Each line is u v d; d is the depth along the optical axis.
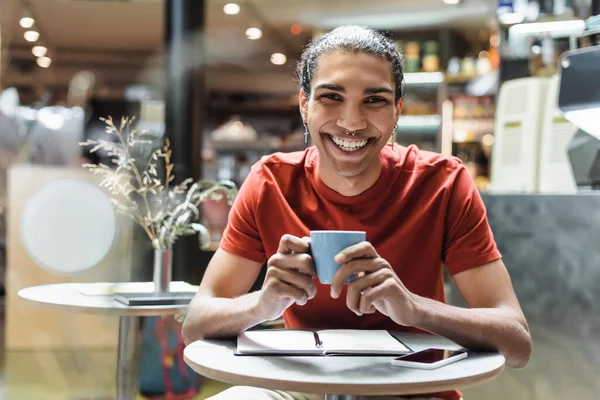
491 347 1.27
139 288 2.50
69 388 3.48
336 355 1.19
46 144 4.63
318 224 1.52
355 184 1.47
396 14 6.34
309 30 7.00
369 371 1.07
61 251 3.87
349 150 1.40
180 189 3.10
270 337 1.31
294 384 1.00
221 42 7.35
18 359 3.92
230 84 8.39
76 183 3.83
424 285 1.54
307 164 1.55
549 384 2.10
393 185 1.51
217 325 1.32
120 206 2.66
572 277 2.04
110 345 4.13
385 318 1.50
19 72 8.16
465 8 5.95
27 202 3.97
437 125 5.44
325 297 1.49
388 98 1.36
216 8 6.41
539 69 3.12
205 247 3.23
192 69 4.35
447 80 5.49
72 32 7.31
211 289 1.51
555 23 3.00
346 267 1.14
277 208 1.53
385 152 1.54
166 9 4.39
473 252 1.47
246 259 1.55
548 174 2.58
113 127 2.85
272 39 7.30
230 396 1.44
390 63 1.38
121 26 7.07
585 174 2.19
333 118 1.37
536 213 2.14
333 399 1.16
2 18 6.82
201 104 4.29
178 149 4.11
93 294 2.32
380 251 1.49
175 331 3.34
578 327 2.01
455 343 1.35
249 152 7.25
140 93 7.76
